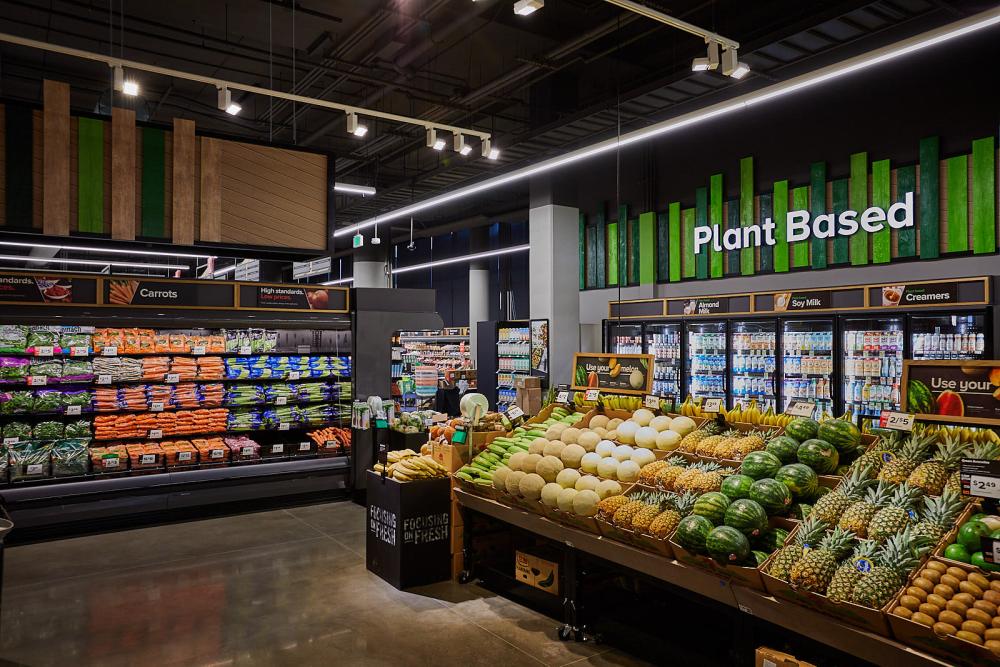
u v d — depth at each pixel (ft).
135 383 22.25
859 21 20.47
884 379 23.62
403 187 48.16
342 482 23.88
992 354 20.49
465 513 16.47
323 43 32.63
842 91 28.30
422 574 16.03
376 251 67.31
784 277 30.50
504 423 17.61
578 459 14.08
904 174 26.21
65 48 16.37
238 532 20.29
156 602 14.88
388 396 24.86
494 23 31.32
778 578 9.32
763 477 11.25
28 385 20.68
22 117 18.30
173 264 61.52
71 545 18.94
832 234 28.58
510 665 12.10
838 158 28.50
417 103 40.42
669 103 27.73
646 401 15.85
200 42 32.78
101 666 11.96
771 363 27.02
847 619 8.73
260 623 13.80
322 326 23.75
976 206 24.14
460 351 55.06
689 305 30.09
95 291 19.86
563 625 13.38
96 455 20.49
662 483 12.57
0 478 19.07
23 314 18.76
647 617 13.56
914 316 22.33
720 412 14.26
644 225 36.78
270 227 21.95
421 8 27.66
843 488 10.59
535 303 38.99
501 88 35.47
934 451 10.71
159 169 20.20
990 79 23.77
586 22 31.81
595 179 40.32
